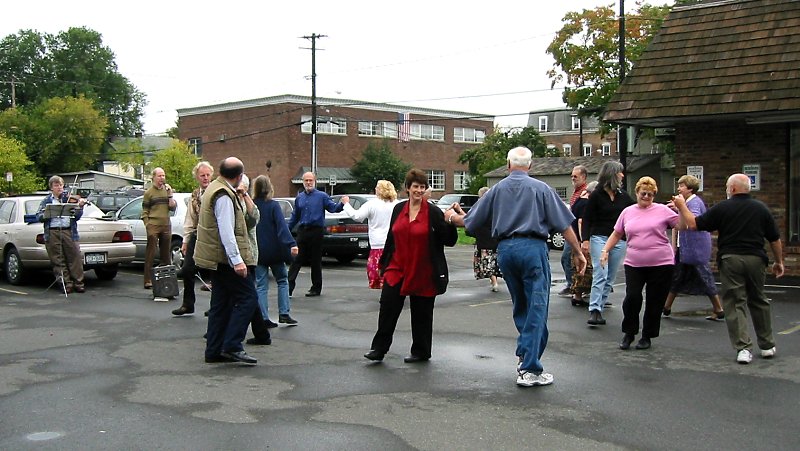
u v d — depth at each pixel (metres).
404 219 7.61
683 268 10.18
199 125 59.34
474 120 67.69
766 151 14.62
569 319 10.28
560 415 5.92
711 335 9.13
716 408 6.12
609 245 8.52
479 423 5.71
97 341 8.88
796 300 11.70
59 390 6.67
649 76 15.13
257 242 9.38
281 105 54.25
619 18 30.25
